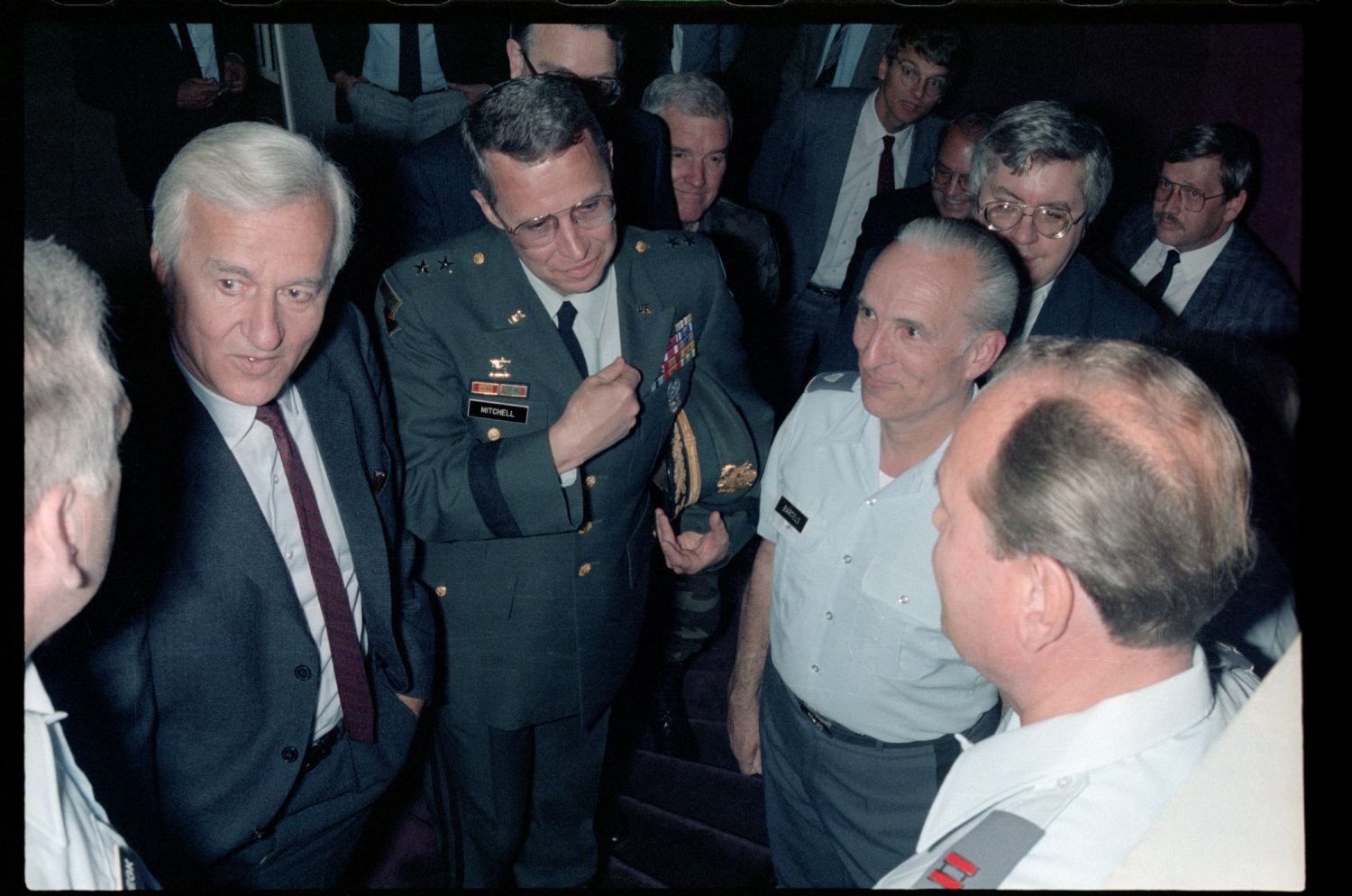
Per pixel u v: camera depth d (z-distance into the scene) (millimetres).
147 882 1134
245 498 1591
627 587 2230
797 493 1915
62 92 4621
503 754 2275
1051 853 1024
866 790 1902
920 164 3703
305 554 1743
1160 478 1023
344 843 1984
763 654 2197
